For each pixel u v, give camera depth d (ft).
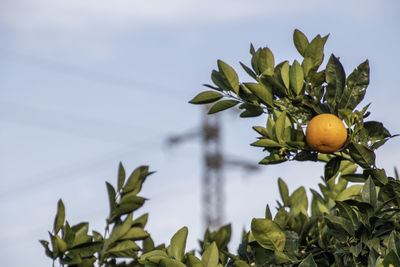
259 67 11.18
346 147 10.37
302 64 10.84
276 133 10.64
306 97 10.83
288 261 10.80
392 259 9.23
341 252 10.69
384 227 10.48
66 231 11.91
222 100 11.48
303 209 13.78
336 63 10.57
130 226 12.25
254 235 10.68
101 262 12.09
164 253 10.77
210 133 113.60
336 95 10.57
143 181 12.61
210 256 10.20
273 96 11.26
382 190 10.66
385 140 10.42
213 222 110.22
